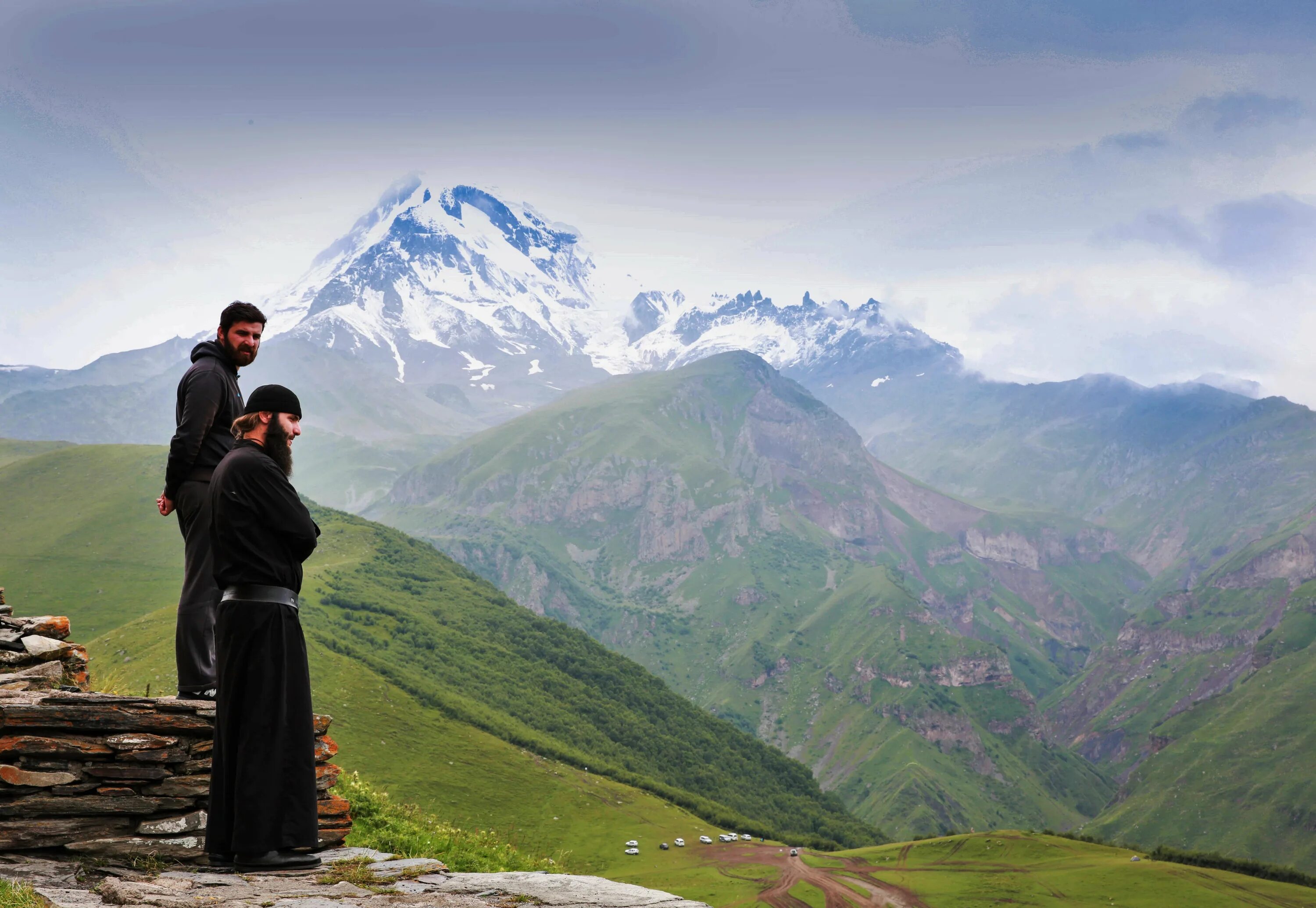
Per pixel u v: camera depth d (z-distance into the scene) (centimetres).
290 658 962
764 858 18988
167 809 1014
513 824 17750
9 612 1447
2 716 983
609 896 859
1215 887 17525
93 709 1022
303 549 984
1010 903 16575
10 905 725
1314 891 17838
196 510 1164
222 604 962
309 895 848
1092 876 18162
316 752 1216
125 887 820
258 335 1251
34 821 964
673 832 19662
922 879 18112
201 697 1138
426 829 1956
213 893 838
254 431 994
